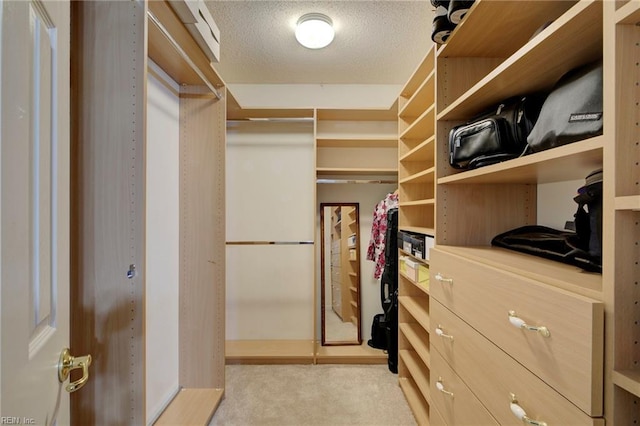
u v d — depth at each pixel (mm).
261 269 2695
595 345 547
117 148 1004
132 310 1009
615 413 538
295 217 2703
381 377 2150
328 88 2689
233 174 2697
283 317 2686
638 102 551
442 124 1373
